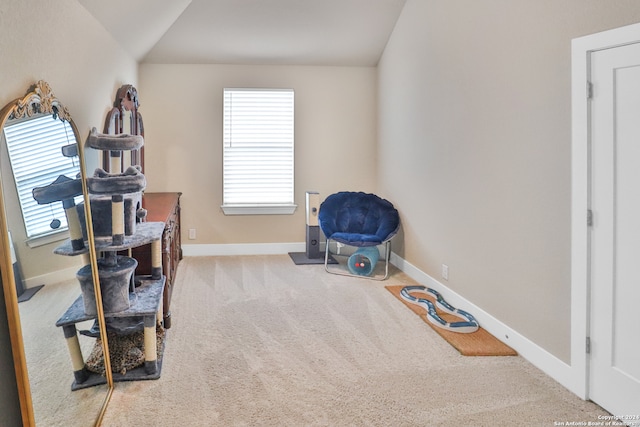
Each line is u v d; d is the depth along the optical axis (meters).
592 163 1.95
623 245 1.84
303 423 1.82
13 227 1.31
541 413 1.91
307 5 4.07
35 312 1.43
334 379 2.20
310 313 3.16
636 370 1.80
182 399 2.00
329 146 5.15
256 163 5.04
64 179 1.72
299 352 2.51
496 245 2.69
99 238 2.10
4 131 1.29
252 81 4.98
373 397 2.03
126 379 2.14
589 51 1.93
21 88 1.51
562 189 2.12
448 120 3.29
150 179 4.88
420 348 2.57
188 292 3.65
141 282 2.57
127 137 2.40
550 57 2.17
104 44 2.80
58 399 1.59
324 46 4.70
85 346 1.93
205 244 5.04
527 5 2.33
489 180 2.74
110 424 1.80
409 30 4.05
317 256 4.89
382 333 2.80
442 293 3.46
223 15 4.15
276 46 4.64
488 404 1.97
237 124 4.98
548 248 2.22
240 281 4.00
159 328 2.66
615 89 1.84
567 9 2.05
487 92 2.75
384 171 4.91
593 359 1.98
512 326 2.54
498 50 2.61
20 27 1.51
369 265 4.19
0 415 1.28
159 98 4.84
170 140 4.89
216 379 2.18
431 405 1.96
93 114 2.53
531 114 2.32
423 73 3.75
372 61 5.04
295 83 5.05
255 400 1.99
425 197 3.76
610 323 1.90
